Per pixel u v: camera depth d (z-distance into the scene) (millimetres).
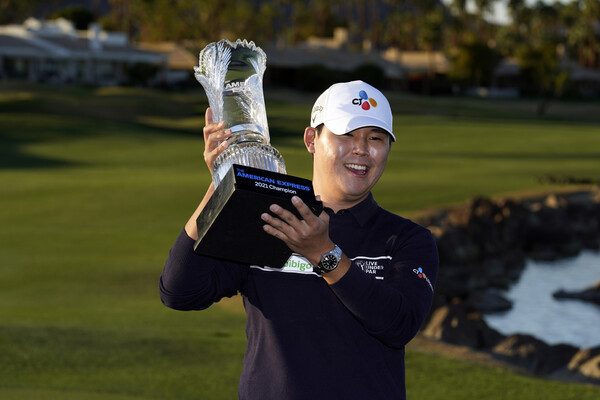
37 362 8055
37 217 23438
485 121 78375
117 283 15133
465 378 8266
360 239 2787
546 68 114188
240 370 8102
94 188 28922
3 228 21578
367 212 2822
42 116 56969
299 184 2342
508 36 153000
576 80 132500
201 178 32969
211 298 2846
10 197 26797
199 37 108750
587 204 29859
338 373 2662
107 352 8578
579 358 10375
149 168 37750
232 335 9812
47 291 14312
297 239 2365
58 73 84938
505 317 17281
